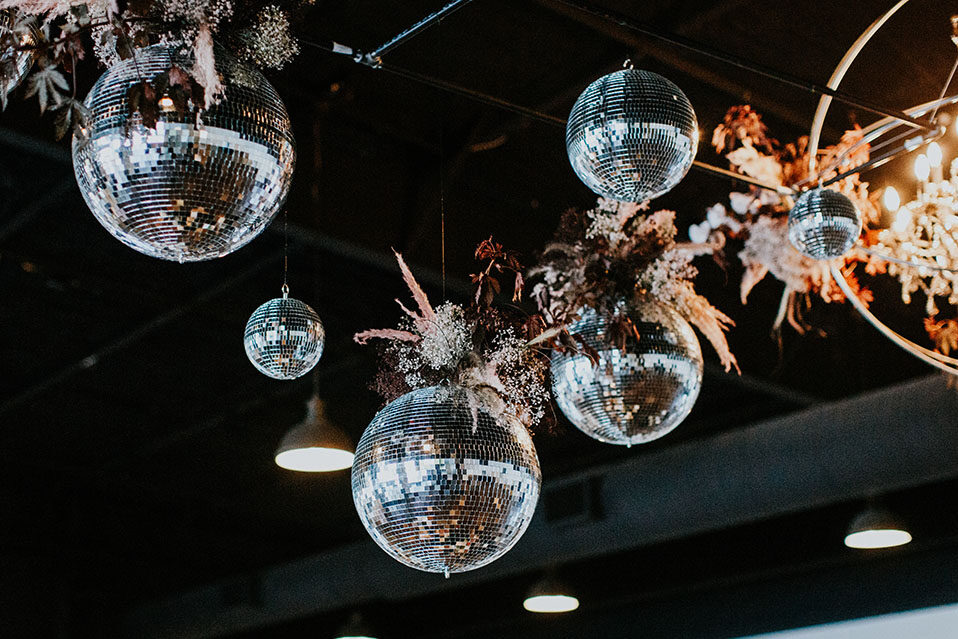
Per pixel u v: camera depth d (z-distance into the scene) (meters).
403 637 12.97
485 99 2.99
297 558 12.00
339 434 5.54
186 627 11.65
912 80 4.69
